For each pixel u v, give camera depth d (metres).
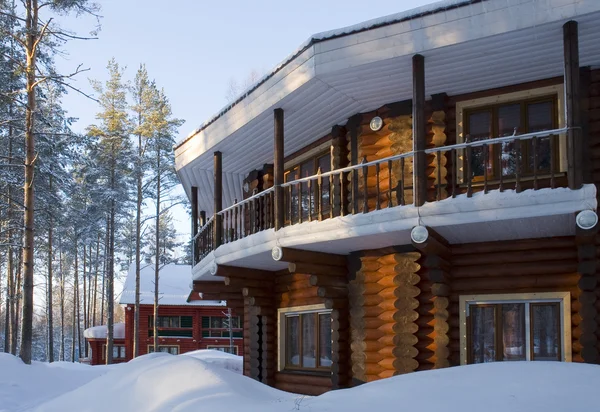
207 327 36.66
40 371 16.70
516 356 8.75
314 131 11.40
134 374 8.27
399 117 9.81
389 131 9.92
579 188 7.18
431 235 8.01
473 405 5.21
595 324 7.75
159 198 32.81
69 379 17.14
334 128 11.01
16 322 27.89
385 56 8.29
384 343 9.77
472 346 9.06
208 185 15.43
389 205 8.74
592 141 8.47
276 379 12.95
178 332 36.31
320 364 11.55
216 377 7.27
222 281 15.09
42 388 15.66
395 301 9.50
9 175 24.53
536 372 5.82
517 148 7.62
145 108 33.72
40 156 25.12
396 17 8.20
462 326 9.09
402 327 9.40
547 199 7.29
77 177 34.19
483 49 8.04
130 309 36.41
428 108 9.66
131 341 36.03
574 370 5.81
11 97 18.86
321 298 10.98
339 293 10.32
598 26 7.48
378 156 10.05
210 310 36.66
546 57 8.27
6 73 23.78
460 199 7.83
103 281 53.12
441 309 9.10
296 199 12.65
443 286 8.82
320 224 9.18
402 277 9.52
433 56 8.23
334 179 10.81
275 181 9.98
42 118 19.75
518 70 8.68
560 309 8.53
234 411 5.98
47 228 29.02
